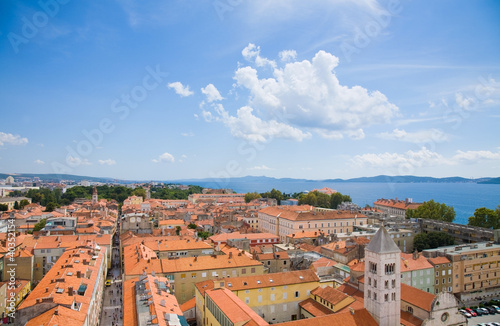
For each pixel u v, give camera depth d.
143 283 105.88
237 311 89.25
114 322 120.12
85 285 104.31
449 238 195.88
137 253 146.50
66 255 136.88
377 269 91.94
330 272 142.88
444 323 98.06
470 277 150.25
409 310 103.12
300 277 122.00
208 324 105.00
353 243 163.50
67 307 84.31
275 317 116.38
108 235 196.88
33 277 158.88
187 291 133.00
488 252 155.62
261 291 115.06
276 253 162.88
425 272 141.50
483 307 138.25
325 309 110.56
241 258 146.00
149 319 78.62
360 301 109.94
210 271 136.38
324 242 192.88
